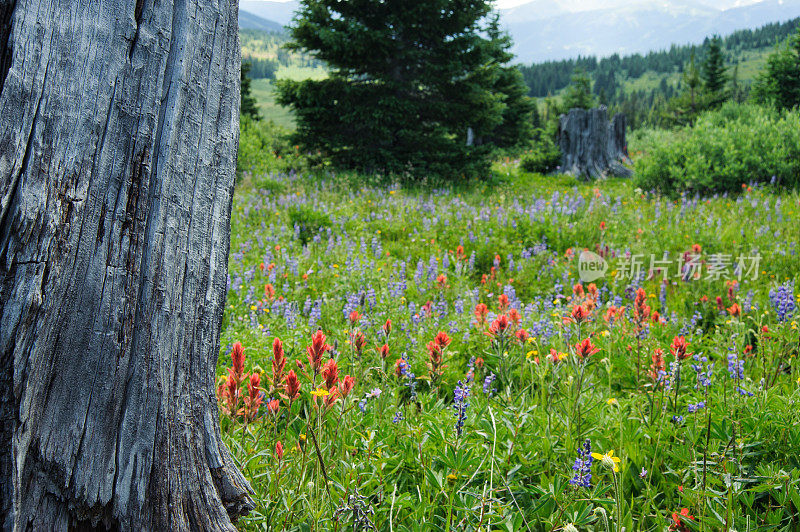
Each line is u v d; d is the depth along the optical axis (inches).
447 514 93.7
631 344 187.8
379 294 244.4
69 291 58.7
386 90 661.3
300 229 384.5
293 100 663.8
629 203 504.1
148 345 66.2
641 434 127.0
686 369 165.2
